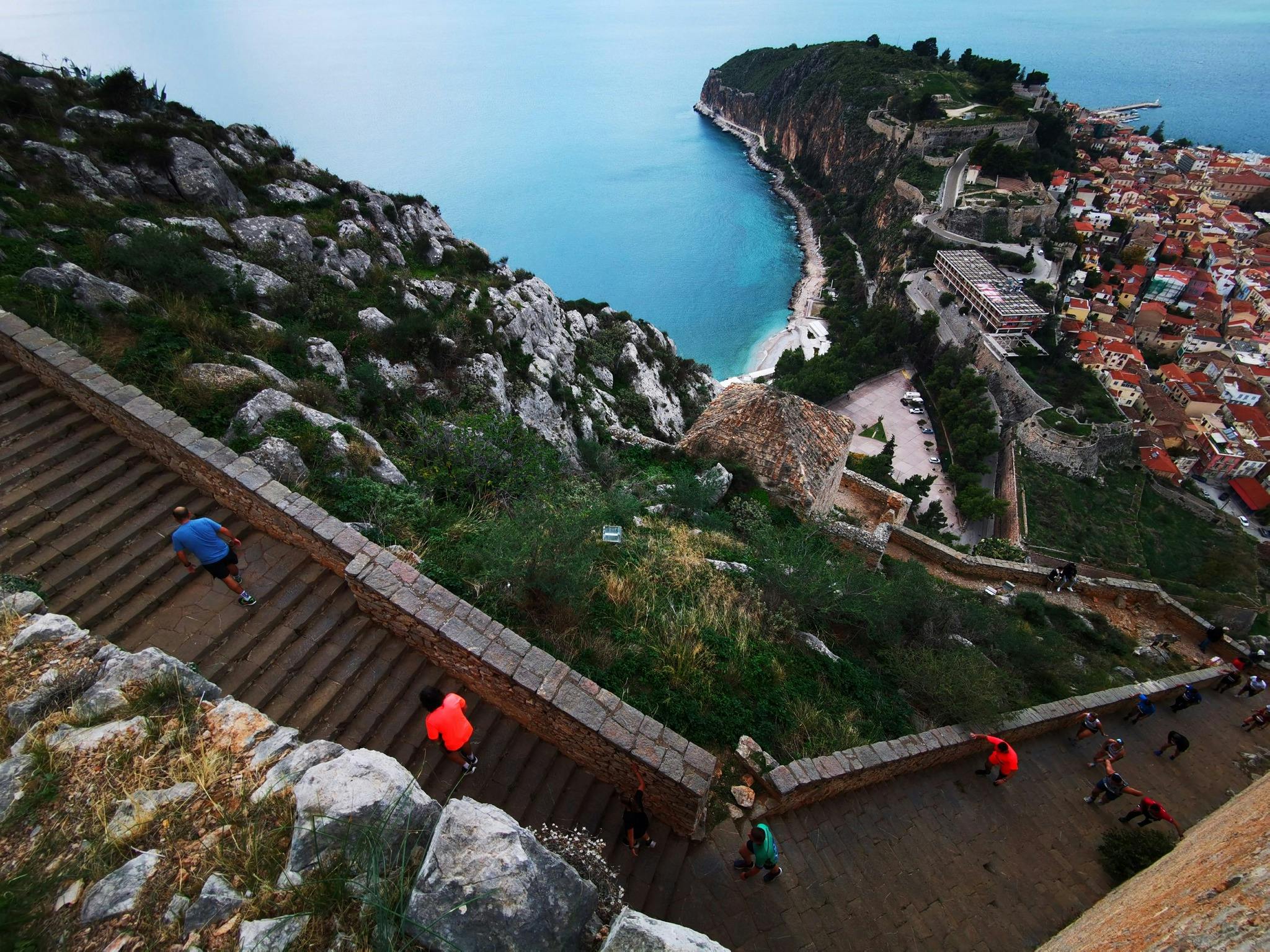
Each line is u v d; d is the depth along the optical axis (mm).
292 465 10711
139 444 9469
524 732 8508
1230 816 6184
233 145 28531
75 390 9336
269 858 4211
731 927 7617
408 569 8555
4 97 19906
